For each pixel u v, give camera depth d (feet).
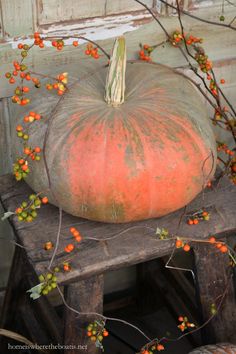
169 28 5.78
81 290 4.91
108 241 4.82
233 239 6.68
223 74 6.23
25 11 5.28
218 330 5.41
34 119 4.71
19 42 5.39
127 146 4.62
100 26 5.57
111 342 6.80
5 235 6.32
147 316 7.02
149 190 4.67
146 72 5.11
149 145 4.65
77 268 4.66
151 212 4.80
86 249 4.76
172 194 4.74
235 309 5.41
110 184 4.61
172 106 4.85
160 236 4.76
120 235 4.86
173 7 5.59
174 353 6.68
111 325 6.93
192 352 5.06
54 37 5.10
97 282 4.93
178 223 4.96
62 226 4.93
